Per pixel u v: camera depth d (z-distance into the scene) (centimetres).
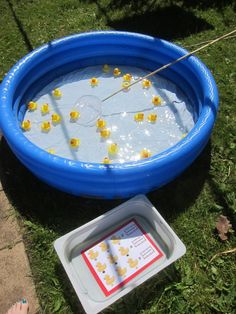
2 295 108
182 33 187
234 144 141
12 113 131
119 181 116
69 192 126
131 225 119
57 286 109
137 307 105
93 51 164
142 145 141
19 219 123
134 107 152
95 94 157
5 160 137
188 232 120
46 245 117
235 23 190
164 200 128
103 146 140
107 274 110
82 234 112
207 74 141
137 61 167
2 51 180
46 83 160
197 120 133
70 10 200
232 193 128
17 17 196
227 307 105
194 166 135
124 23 193
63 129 145
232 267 112
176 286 108
